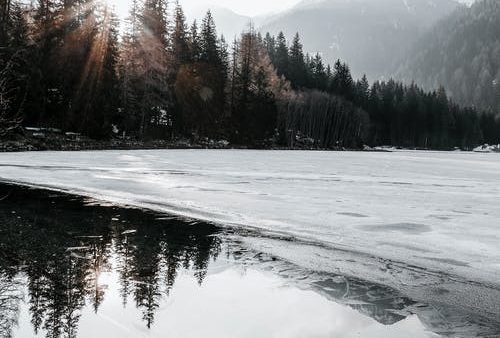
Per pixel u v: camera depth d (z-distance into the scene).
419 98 120.06
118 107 41.72
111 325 4.82
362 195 15.27
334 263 7.40
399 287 6.38
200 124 53.72
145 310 5.29
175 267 6.95
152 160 27.25
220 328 4.89
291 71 89.69
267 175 20.73
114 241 8.32
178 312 5.27
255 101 62.41
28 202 11.88
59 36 37.03
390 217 11.32
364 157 47.94
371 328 5.06
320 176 21.55
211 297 5.79
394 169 29.64
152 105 44.47
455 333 5.01
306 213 11.41
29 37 33.66
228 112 59.69
